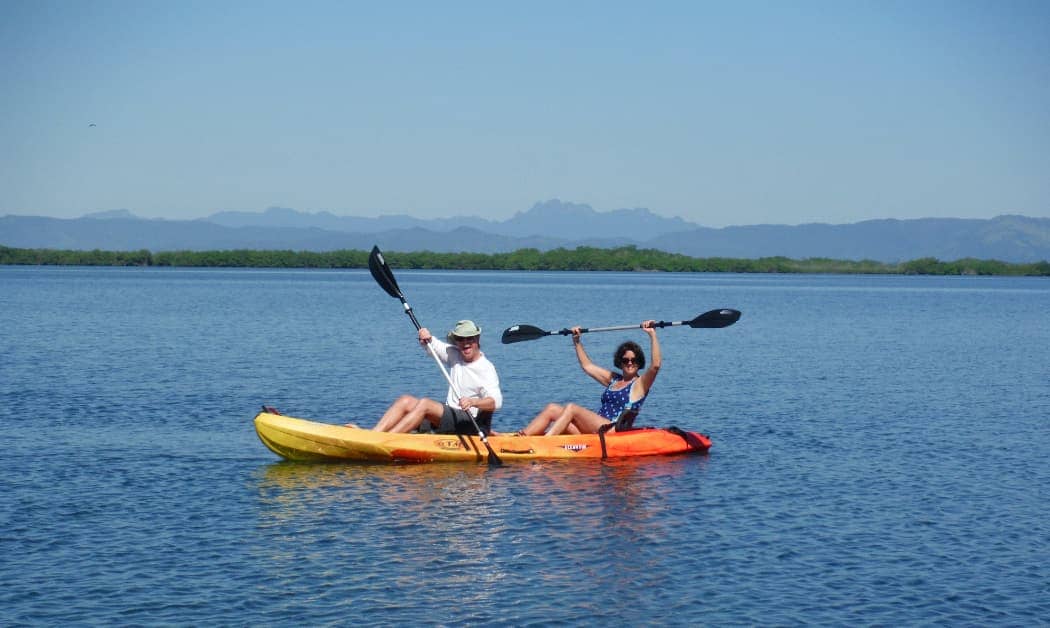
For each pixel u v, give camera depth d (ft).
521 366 92.07
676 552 34.81
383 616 29.09
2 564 32.83
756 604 30.25
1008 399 73.15
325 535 36.32
